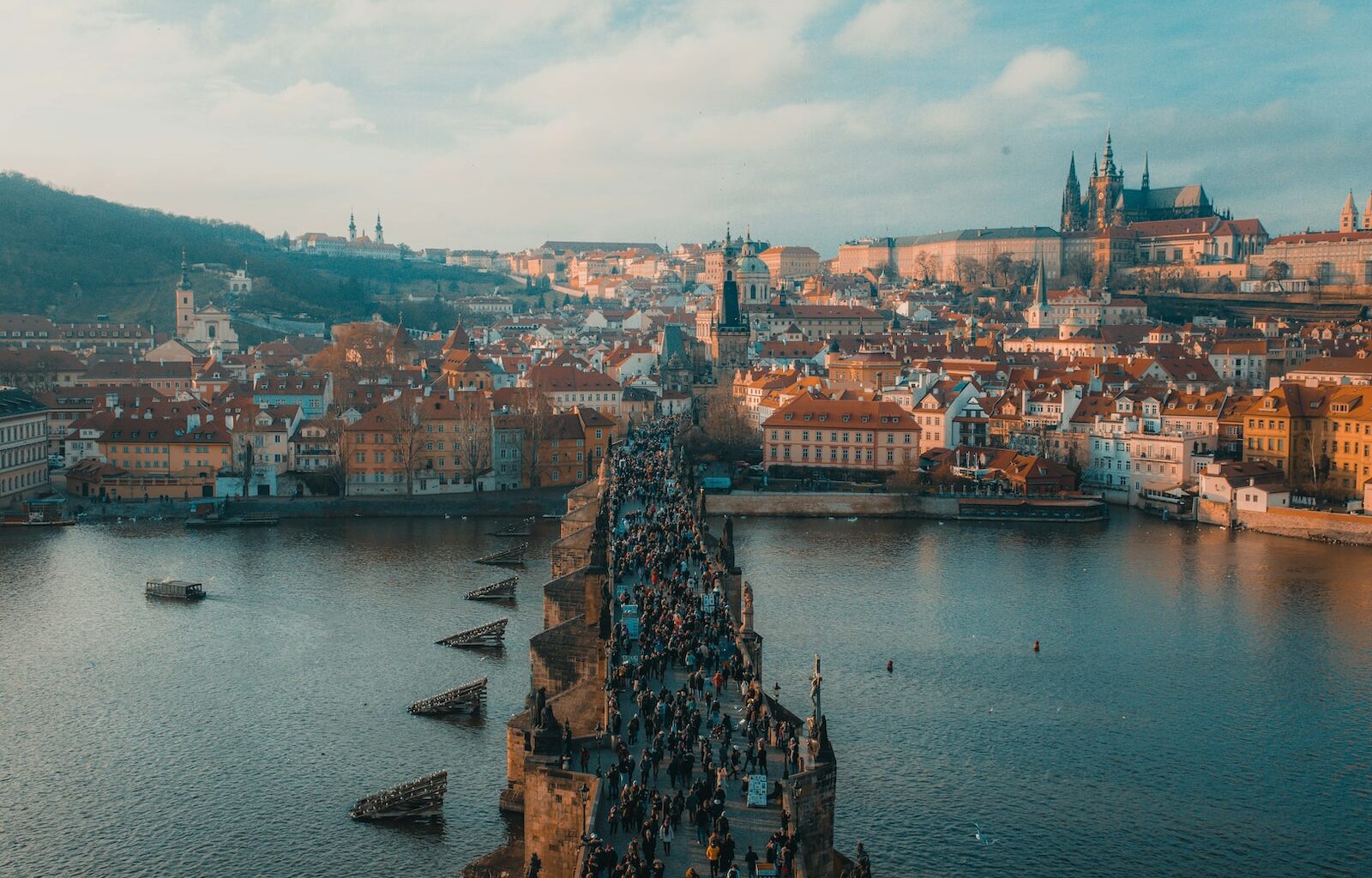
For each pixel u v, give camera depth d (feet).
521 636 653.30
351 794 458.50
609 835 282.77
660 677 383.45
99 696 563.89
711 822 285.02
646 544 556.92
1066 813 450.71
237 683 579.89
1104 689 581.53
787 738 323.37
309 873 401.90
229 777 474.90
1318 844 433.07
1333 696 573.74
